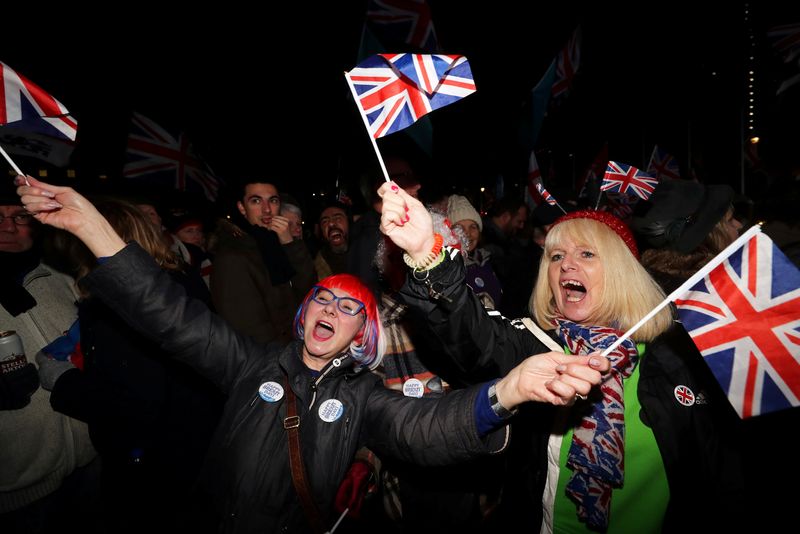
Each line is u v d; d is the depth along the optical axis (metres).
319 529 1.65
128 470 2.37
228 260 3.40
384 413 1.68
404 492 2.39
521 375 1.36
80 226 1.65
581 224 1.94
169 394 2.30
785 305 1.38
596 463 1.69
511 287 4.42
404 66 1.45
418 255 1.56
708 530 1.71
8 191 2.51
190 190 4.82
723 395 1.75
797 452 1.98
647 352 1.85
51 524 2.61
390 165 3.11
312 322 1.82
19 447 2.38
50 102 1.67
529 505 1.88
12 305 2.45
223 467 1.69
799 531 1.95
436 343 1.70
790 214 2.72
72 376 2.21
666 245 2.62
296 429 1.69
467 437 1.45
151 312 1.71
